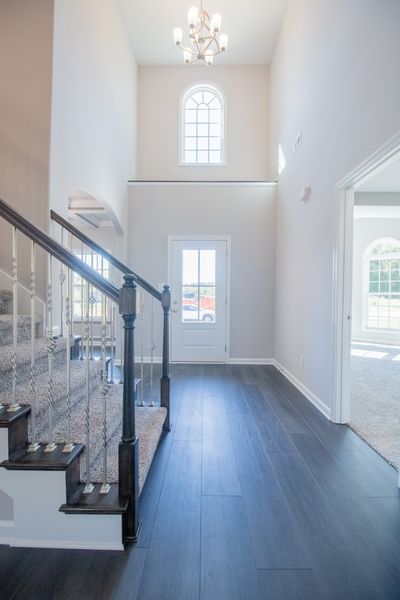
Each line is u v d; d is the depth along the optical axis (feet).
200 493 6.24
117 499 5.03
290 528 5.35
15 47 8.53
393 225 24.38
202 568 4.58
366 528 5.37
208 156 20.40
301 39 13.00
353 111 8.50
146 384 13.30
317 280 11.03
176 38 14.94
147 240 17.10
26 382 6.59
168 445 8.12
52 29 8.56
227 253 17.10
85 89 10.89
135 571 4.54
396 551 4.91
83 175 10.78
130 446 5.05
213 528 5.34
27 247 8.57
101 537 4.95
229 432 8.87
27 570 4.56
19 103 8.50
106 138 13.25
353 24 8.46
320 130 10.83
